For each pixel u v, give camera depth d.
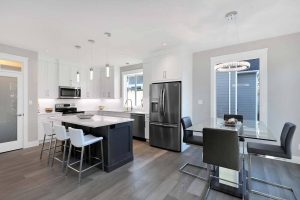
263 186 2.38
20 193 2.20
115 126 2.99
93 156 3.14
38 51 4.26
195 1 2.11
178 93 3.89
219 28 2.92
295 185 2.38
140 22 2.66
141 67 5.68
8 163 3.18
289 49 3.21
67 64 5.45
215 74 4.09
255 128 2.58
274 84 3.36
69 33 3.08
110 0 2.07
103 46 3.85
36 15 2.42
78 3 2.13
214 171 2.70
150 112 4.37
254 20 2.63
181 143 3.87
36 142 4.29
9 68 3.91
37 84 4.32
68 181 2.52
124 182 2.50
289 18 2.58
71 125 3.59
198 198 2.12
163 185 2.42
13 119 3.93
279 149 2.31
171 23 2.71
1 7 2.20
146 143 4.63
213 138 2.06
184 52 4.01
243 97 5.30
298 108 3.15
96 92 6.38
